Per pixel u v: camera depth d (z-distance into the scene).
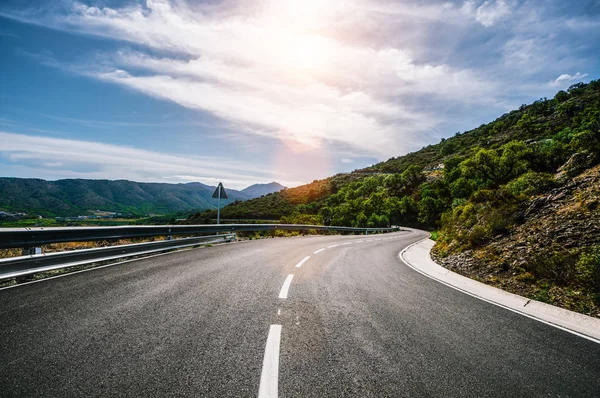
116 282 5.38
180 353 2.82
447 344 3.45
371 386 2.46
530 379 2.76
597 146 12.21
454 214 16.59
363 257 11.11
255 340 3.20
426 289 6.37
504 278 7.35
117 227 8.00
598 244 6.91
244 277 6.26
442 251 12.11
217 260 8.31
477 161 39.09
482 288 6.81
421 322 4.16
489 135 138.62
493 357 3.18
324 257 10.28
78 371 2.43
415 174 111.94
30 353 2.68
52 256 5.86
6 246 5.27
